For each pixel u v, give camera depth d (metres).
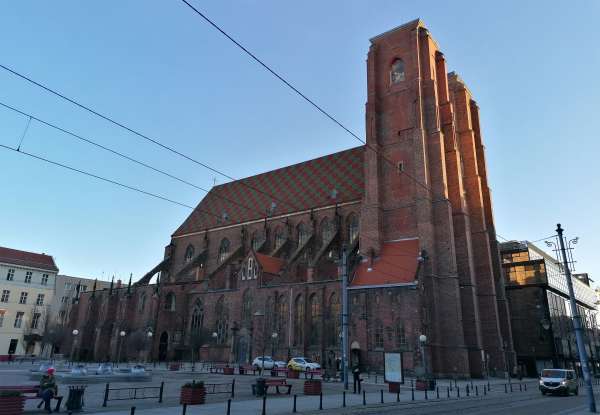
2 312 86.12
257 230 82.75
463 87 71.81
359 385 31.92
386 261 58.06
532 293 78.06
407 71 66.56
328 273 64.38
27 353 88.38
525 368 75.94
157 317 74.62
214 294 72.81
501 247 85.56
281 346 61.72
